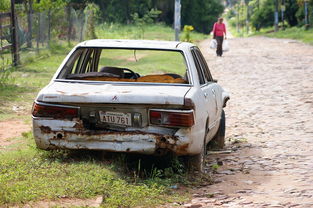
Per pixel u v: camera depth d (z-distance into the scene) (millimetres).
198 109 9102
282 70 30906
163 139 8758
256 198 8492
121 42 10500
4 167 9172
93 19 49188
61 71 9977
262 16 149250
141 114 8906
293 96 20688
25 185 8039
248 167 10727
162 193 8453
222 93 12266
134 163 9750
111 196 7922
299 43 61250
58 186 8055
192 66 9852
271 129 14727
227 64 35688
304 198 8484
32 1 35344
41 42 33375
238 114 17250
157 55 28438
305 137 13555
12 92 19031
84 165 8961
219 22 42781
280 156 11602
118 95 8836
